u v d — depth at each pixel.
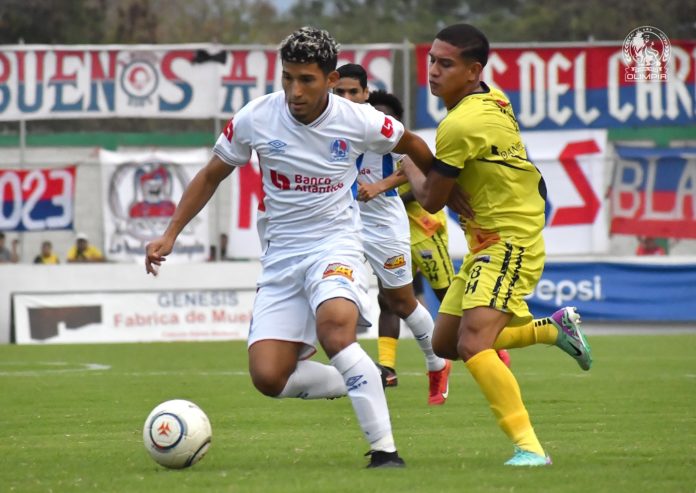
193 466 19.25
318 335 18.75
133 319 61.03
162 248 19.78
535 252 19.67
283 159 19.34
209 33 116.81
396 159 31.69
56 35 106.62
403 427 25.44
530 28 111.00
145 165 61.62
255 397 32.69
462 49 19.81
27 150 80.25
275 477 17.75
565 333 23.67
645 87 61.16
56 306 60.75
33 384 36.97
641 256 61.34
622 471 18.22
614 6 108.12
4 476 18.69
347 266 19.11
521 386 34.69
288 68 18.77
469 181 19.78
